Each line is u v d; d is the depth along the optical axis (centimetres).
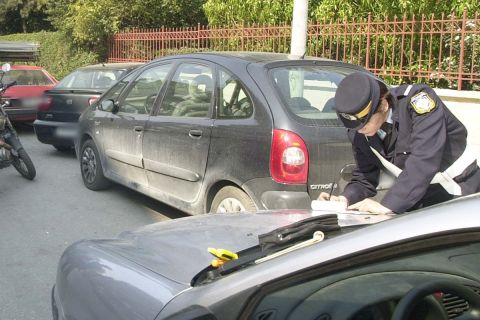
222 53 506
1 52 1602
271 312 175
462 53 754
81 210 630
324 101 444
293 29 789
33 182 763
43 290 427
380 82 275
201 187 482
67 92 891
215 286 186
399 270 183
